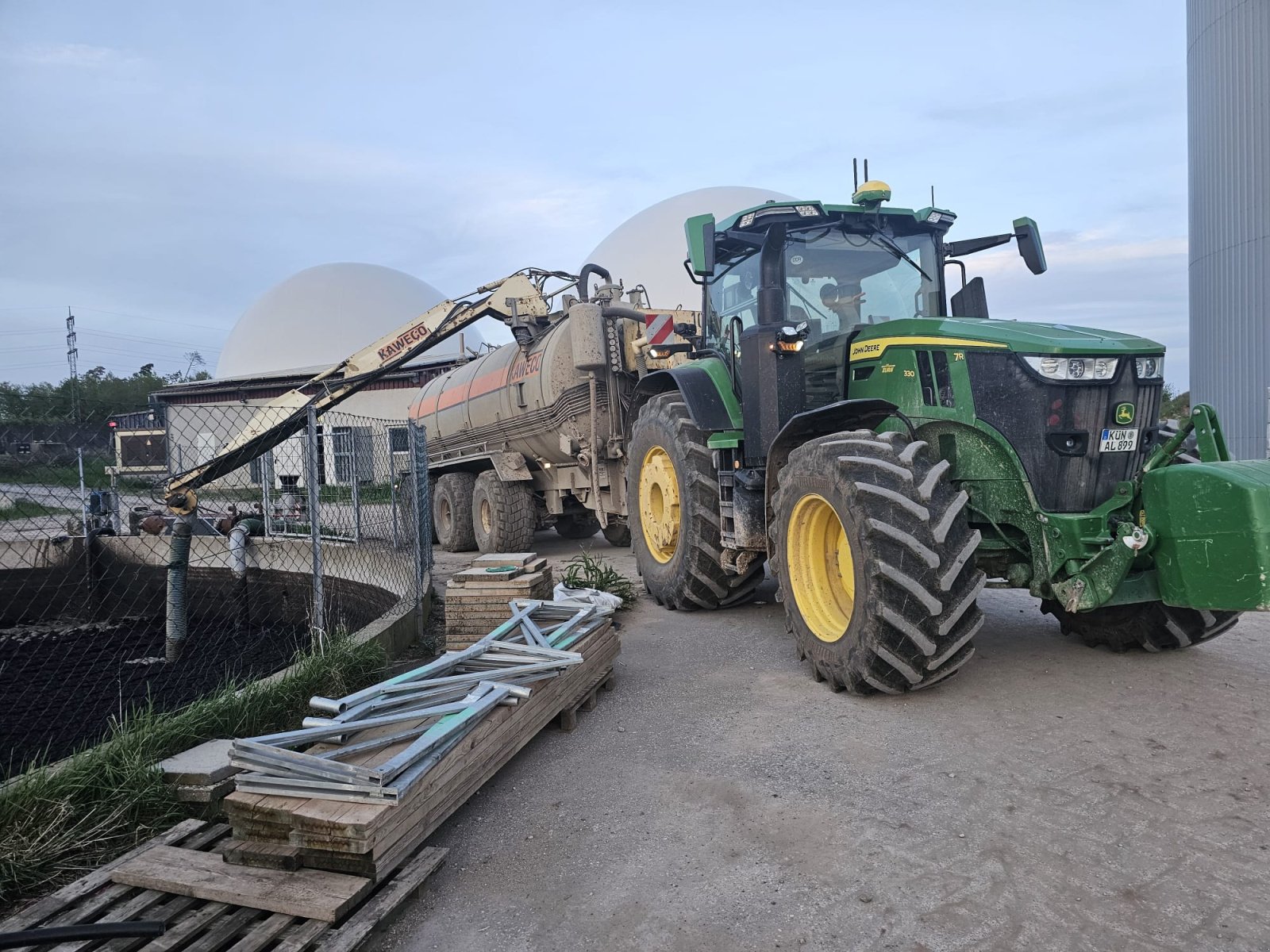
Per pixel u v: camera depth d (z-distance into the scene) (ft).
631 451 23.31
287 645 25.14
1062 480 13.30
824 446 14.12
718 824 9.87
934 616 12.41
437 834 10.10
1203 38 44.45
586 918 8.21
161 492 32.48
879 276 18.48
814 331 17.93
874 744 11.83
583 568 27.55
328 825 8.15
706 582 19.92
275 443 29.55
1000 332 13.98
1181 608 14.48
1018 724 12.28
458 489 39.52
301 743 9.51
